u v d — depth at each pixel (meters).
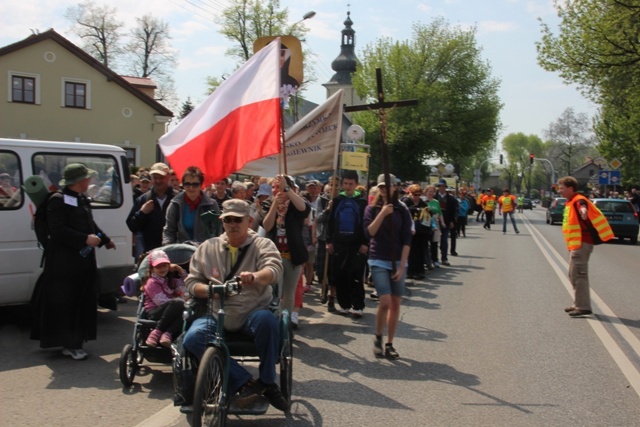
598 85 25.16
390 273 6.59
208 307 4.47
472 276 13.25
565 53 24.38
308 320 8.64
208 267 4.63
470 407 5.11
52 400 5.15
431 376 5.98
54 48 34.25
